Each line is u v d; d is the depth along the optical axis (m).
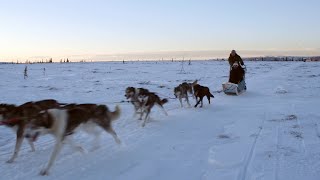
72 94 17.86
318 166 5.92
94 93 18.36
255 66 52.62
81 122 6.76
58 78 28.95
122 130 9.17
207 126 9.52
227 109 12.41
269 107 12.38
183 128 9.35
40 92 18.62
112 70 43.09
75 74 34.69
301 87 19.41
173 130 9.13
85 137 8.35
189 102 14.62
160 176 5.72
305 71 35.19
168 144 7.69
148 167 6.17
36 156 6.88
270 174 5.59
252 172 5.73
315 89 18.22
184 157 6.70
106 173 5.91
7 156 6.90
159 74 34.75
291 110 11.45
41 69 46.22
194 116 11.13
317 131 8.39
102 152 7.15
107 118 7.52
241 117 10.61
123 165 6.32
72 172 5.97
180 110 12.49
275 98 15.08
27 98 16.19
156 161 6.50
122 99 16.05
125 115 11.36
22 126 6.55
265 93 17.14
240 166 6.03
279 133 8.27
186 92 13.45
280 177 5.46
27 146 7.62
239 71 17.00
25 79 27.38
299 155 6.54
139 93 10.41
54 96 17.00
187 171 5.91
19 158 6.75
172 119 10.69
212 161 6.32
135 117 11.00
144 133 8.83
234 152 6.81
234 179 5.45
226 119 10.41
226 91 16.53
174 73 36.38
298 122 9.46
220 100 15.00
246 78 27.78
